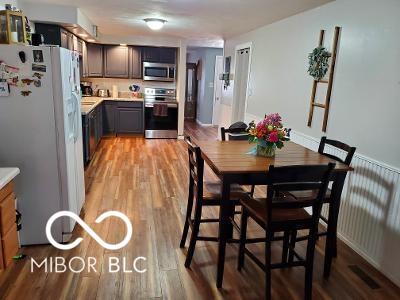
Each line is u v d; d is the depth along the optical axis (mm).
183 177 4566
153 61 7188
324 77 3240
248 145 2887
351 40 2859
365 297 2213
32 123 2461
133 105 7008
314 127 3445
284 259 2463
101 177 4426
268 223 2016
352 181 2805
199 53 9727
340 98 3010
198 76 9969
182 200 3736
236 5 3480
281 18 4074
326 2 3150
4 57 2324
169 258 2564
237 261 2561
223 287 2248
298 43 3775
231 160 2367
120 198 3713
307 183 1986
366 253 2645
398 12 2336
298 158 2492
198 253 2654
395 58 2365
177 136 7316
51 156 2543
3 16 2400
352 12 2846
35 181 2562
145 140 6969
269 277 2027
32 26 4023
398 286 2330
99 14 4348
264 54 4781
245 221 2359
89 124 4922
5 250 2260
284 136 2469
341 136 3000
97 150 5898
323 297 2195
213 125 9531
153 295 2135
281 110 4230
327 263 2391
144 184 4215
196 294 2164
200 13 3996
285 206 2004
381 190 2475
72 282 2227
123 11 4074
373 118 2590
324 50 3211
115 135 7109
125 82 7406
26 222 2619
